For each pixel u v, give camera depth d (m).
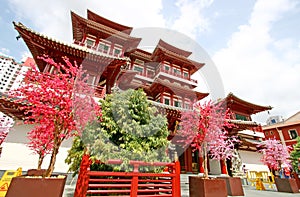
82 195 3.72
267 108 21.52
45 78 4.23
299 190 9.09
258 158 17.28
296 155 17.39
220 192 5.10
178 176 4.90
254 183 13.50
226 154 10.62
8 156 8.80
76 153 4.82
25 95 3.90
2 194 5.14
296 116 29.91
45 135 4.40
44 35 10.23
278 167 12.23
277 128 27.02
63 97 3.98
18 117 8.98
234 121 12.67
